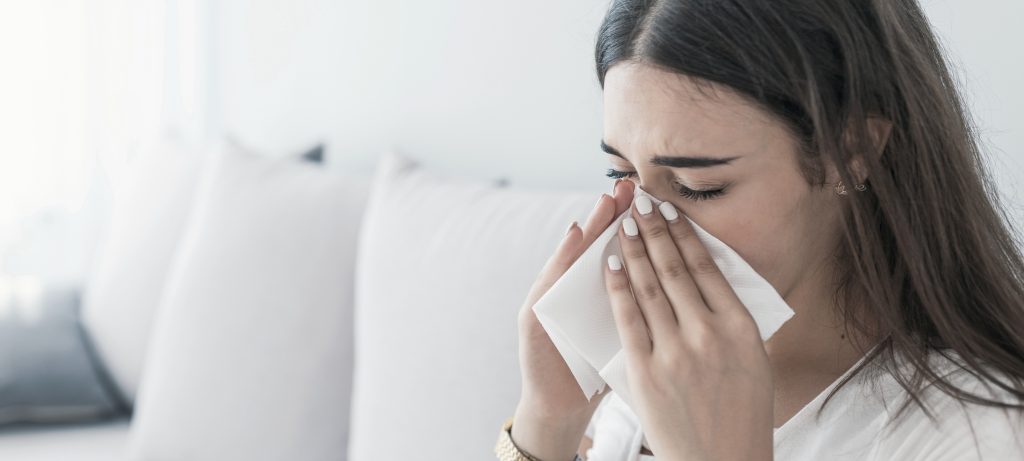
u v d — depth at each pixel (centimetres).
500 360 131
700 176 84
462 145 195
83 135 314
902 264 88
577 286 92
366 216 170
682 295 86
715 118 81
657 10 84
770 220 85
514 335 131
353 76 230
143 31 312
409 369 140
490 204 145
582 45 164
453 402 134
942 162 87
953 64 108
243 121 281
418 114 207
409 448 137
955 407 84
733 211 85
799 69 81
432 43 202
